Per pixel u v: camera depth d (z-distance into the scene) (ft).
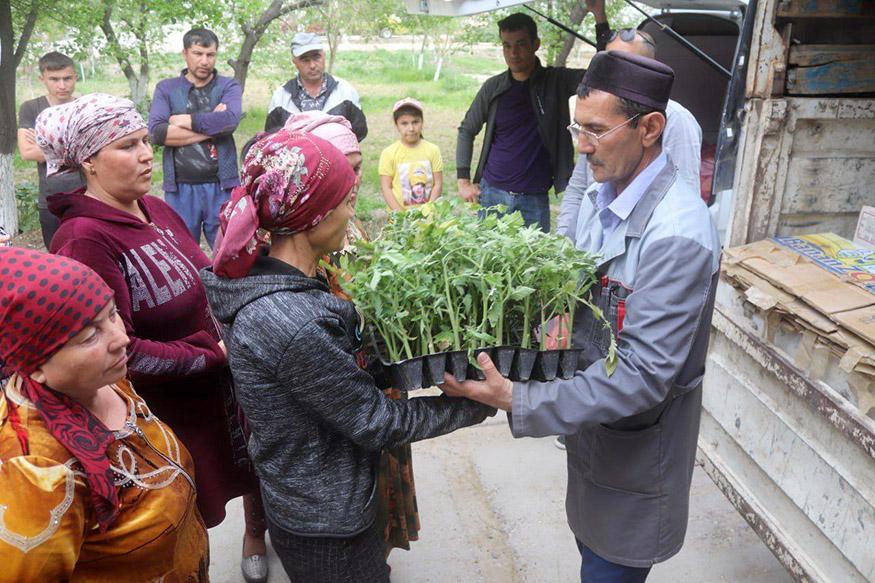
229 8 27.58
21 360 4.27
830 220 9.45
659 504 6.59
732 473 8.98
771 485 8.28
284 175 4.91
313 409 5.19
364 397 5.27
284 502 5.66
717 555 9.50
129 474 4.78
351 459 5.66
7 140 22.58
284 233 5.16
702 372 6.54
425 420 5.64
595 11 14.71
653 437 6.40
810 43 8.89
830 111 8.86
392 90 61.11
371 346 6.06
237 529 9.95
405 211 6.25
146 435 5.18
